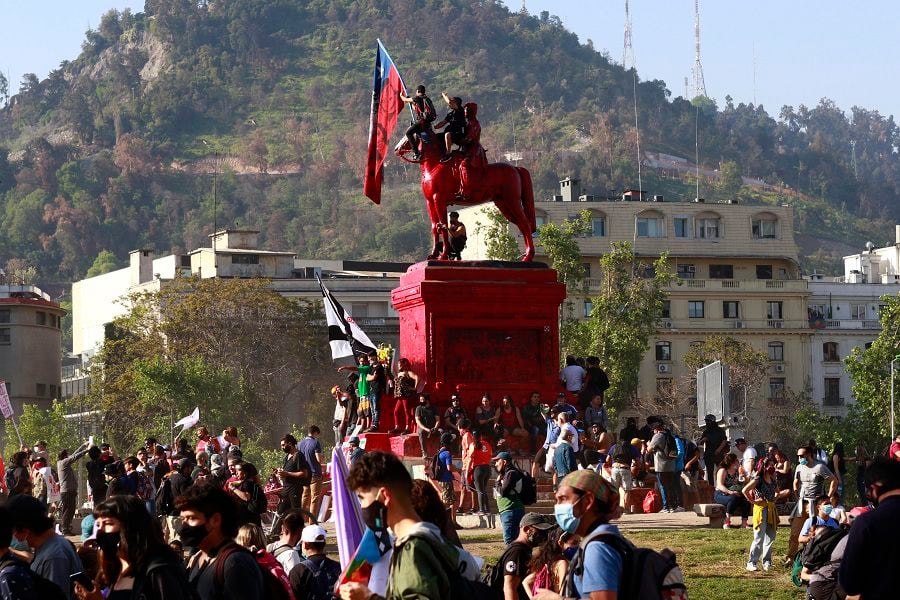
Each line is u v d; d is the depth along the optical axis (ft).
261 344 384.27
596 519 40.47
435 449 122.83
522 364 131.03
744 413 418.10
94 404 392.68
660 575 39.04
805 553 63.31
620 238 485.56
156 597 40.57
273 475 133.28
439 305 129.29
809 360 481.05
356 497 45.57
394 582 37.06
